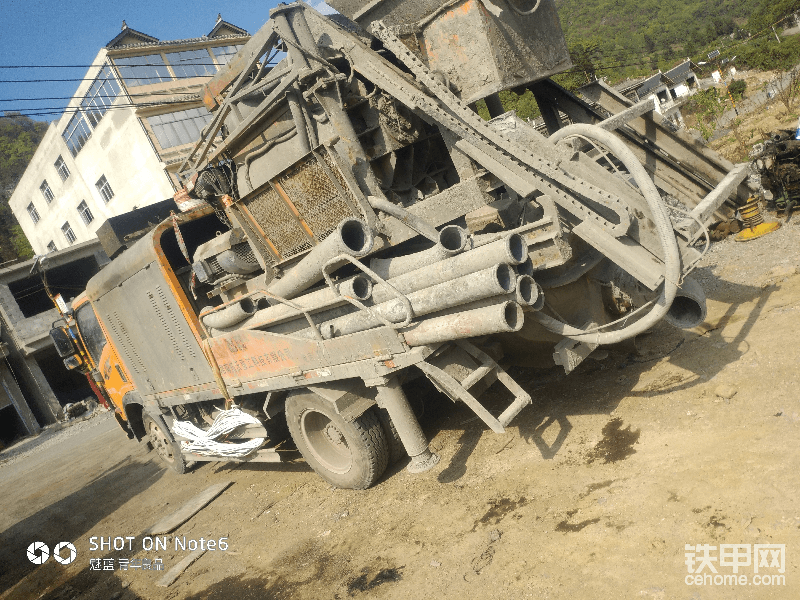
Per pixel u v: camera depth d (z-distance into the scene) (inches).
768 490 110.8
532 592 110.7
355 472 183.3
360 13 169.5
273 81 185.2
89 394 1051.3
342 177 157.4
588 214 137.8
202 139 221.8
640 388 172.7
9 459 715.4
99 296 269.1
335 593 137.8
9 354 914.7
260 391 201.5
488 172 159.3
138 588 185.3
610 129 161.2
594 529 121.0
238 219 193.2
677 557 104.5
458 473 169.8
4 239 2235.5
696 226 142.7
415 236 170.1
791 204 276.8
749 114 1106.1
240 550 182.2
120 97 1043.3
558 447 160.4
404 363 150.6
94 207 1296.8
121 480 344.5
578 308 161.9
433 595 122.0
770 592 91.0
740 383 150.7
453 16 156.7
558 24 174.2
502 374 156.5
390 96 177.2
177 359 235.9
